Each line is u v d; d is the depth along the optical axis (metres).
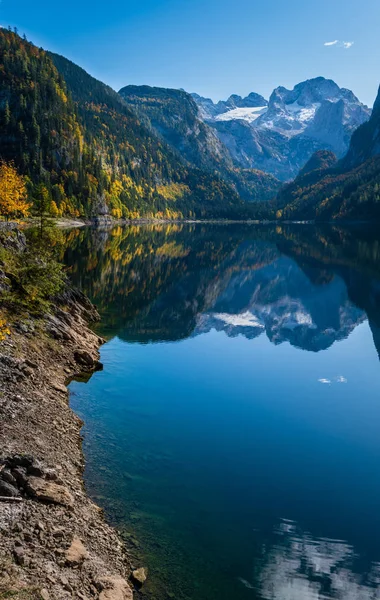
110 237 139.12
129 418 22.23
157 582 12.01
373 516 15.45
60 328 30.34
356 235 167.62
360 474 18.14
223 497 16.14
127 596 10.94
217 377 29.75
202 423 22.34
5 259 31.62
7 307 27.84
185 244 131.38
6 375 20.42
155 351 34.53
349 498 16.45
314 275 77.25
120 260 85.94
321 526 14.78
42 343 27.03
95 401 23.81
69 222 182.12
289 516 15.26
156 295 58.19
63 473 15.59
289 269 83.62
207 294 61.81
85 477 16.53
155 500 15.66
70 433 19.23
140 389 26.25
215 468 18.12
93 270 71.38
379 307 54.34
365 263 89.38
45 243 48.44
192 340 39.09
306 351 37.28
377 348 38.41
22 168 198.62
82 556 11.60
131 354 33.12
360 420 23.56
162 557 12.98
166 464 18.17
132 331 39.94
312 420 23.42
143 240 138.75
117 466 17.66
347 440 21.22
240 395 26.70
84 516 13.61
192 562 12.88
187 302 55.69
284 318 49.50
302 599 11.76
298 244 133.75
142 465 17.91
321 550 13.64
